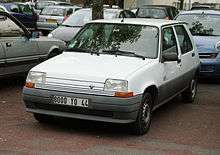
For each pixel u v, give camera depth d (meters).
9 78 10.36
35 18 25.09
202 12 13.30
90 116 6.76
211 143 6.85
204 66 11.82
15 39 9.98
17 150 6.14
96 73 6.81
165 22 8.53
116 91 6.59
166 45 8.12
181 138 7.05
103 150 6.28
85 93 6.68
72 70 6.95
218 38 12.23
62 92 6.77
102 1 13.23
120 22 8.34
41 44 10.74
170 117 8.39
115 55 7.64
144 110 7.10
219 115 8.69
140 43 7.83
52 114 6.93
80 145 6.47
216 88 11.62
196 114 8.70
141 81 6.91
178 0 43.19
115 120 6.67
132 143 6.66
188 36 9.52
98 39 8.09
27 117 7.89
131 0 36.62
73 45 8.15
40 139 6.66
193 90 9.77
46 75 6.94
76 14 15.54
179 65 8.55
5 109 8.41
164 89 7.81
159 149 6.43
